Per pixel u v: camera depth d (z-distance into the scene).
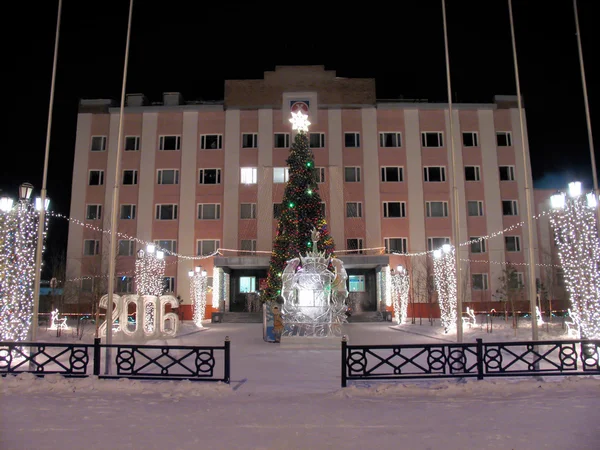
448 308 26.22
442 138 45.19
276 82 46.62
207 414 8.35
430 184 44.47
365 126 45.19
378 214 43.88
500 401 9.23
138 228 43.81
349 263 37.53
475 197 44.31
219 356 16.53
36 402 9.27
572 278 16.39
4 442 6.70
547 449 6.34
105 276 36.47
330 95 46.38
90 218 44.06
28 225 17.75
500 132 45.44
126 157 44.91
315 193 26.64
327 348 19.03
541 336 20.64
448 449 6.41
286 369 13.77
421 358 16.05
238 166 44.62
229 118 45.38
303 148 27.16
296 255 25.12
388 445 6.59
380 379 11.02
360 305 41.88
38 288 13.96
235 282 43.47
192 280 38.31
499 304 42.12
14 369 11.66
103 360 15.45
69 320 36.91
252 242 43.53
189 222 43.91
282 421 7.88
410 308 41.66
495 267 43.03
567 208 17.72
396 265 42.97
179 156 44.91
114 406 8.95
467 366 13.91
